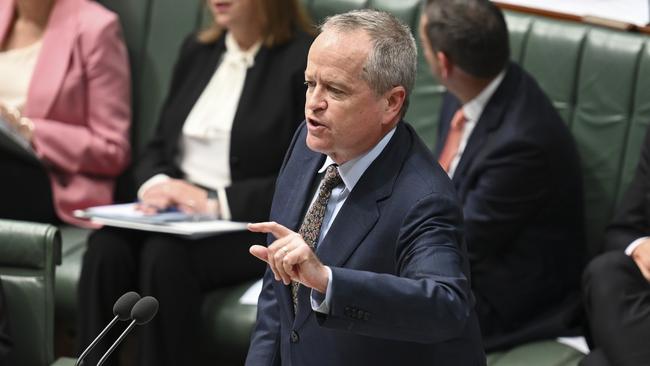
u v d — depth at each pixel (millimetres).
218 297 11867
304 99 12539
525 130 11016
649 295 10023
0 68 13844
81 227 13594
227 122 12727
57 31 13914
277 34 12641
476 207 10977
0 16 14055
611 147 11891
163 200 12156
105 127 13852
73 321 12391
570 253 11500
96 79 13844
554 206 11305
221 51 13039
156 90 14352
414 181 7277
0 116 12852
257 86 12617
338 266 7336
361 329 6676
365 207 7340
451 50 11000
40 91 13711
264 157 12547
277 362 8227
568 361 10641
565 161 11305
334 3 13359
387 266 7250
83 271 11555
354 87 7031
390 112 7281
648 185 10820
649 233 10836
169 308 11391
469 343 7512
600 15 12609
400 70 7152
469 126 11570
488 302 11141
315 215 7656
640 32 12062
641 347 9719
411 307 6570
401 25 7266
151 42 14391
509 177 10930
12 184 12867
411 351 7355
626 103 11859
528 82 11469
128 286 11586
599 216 11945
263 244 12281
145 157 13250
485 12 10969
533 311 11312
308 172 7977
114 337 11555
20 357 9102
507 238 11117
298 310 7629
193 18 14242
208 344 11695
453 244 7004
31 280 9094
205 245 11836
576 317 11352
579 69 12117
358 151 7383
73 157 13578
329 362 7504
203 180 12859
